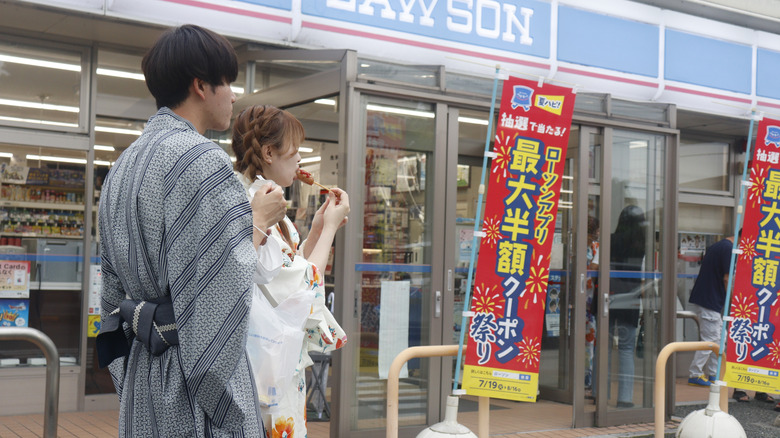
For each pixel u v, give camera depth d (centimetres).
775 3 852
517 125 424
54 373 339
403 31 637
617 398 626
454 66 664
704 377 852
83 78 617
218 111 175
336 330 226
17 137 593
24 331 332
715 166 970
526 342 412
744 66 845
